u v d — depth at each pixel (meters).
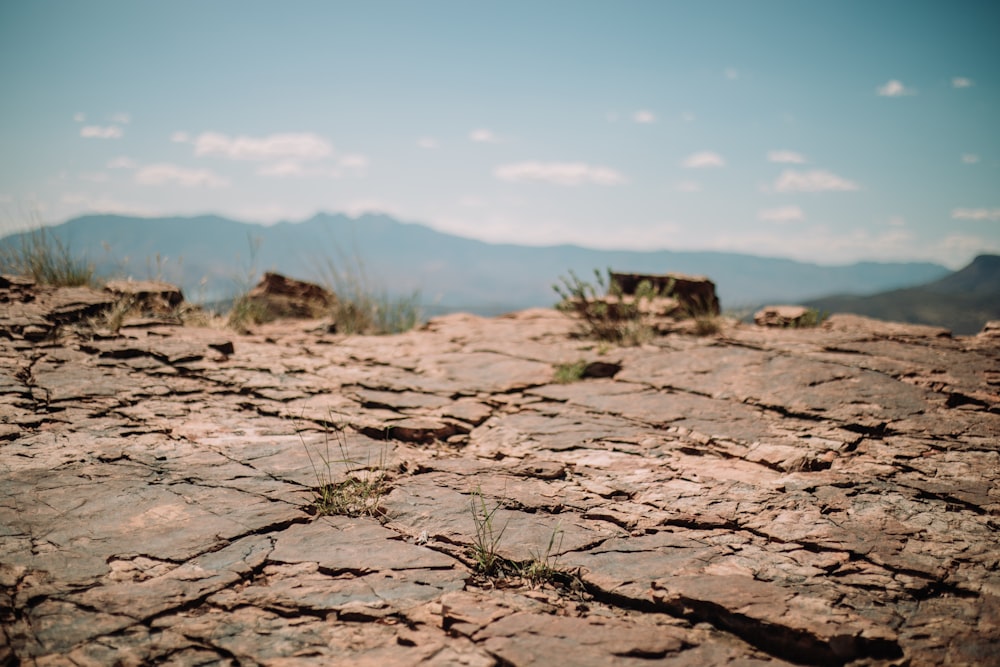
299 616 2.38
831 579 2.68
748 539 3.08
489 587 2.66
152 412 4.77
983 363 6.23
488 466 4.12
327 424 4.82
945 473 3.88
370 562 2.79
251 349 7.02
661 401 5.49
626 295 10.21
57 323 6.72
